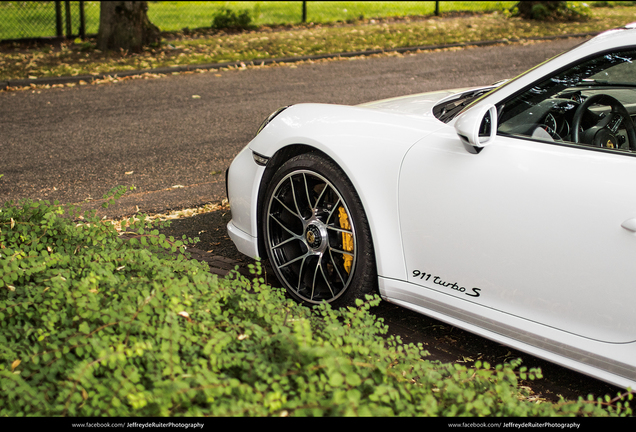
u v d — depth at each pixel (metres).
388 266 2.78
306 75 10.28
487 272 2.47
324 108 3.24
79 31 13.67
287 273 3.25
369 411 1.64
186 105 8.29
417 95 3.57
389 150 2.75
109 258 2.74
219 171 5.75
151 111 7.96
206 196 5.11
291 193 3.18
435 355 2.80
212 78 10.02
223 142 6.64
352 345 2.08
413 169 2.64
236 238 3.52
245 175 3.40
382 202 2.74
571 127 2.43
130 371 1.83
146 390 1.93
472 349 2.85
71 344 2.06
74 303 2.24
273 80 9.88
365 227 2.82
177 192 5.20
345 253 2.94
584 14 16.70
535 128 2.45
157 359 1.98
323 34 14.04
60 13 13.55
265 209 3.26
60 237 3.13
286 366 1.96
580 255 2.20
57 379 2.07
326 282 3.04
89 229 3.09
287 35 13.95
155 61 10.89
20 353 2.15
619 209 2.11
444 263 2.60
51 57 11.20
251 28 15.35
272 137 3.27
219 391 1.75
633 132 2.51
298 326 1.92
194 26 15.68
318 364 1.95
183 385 1.70
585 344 2.25
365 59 11.80
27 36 13.62
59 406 1.77
